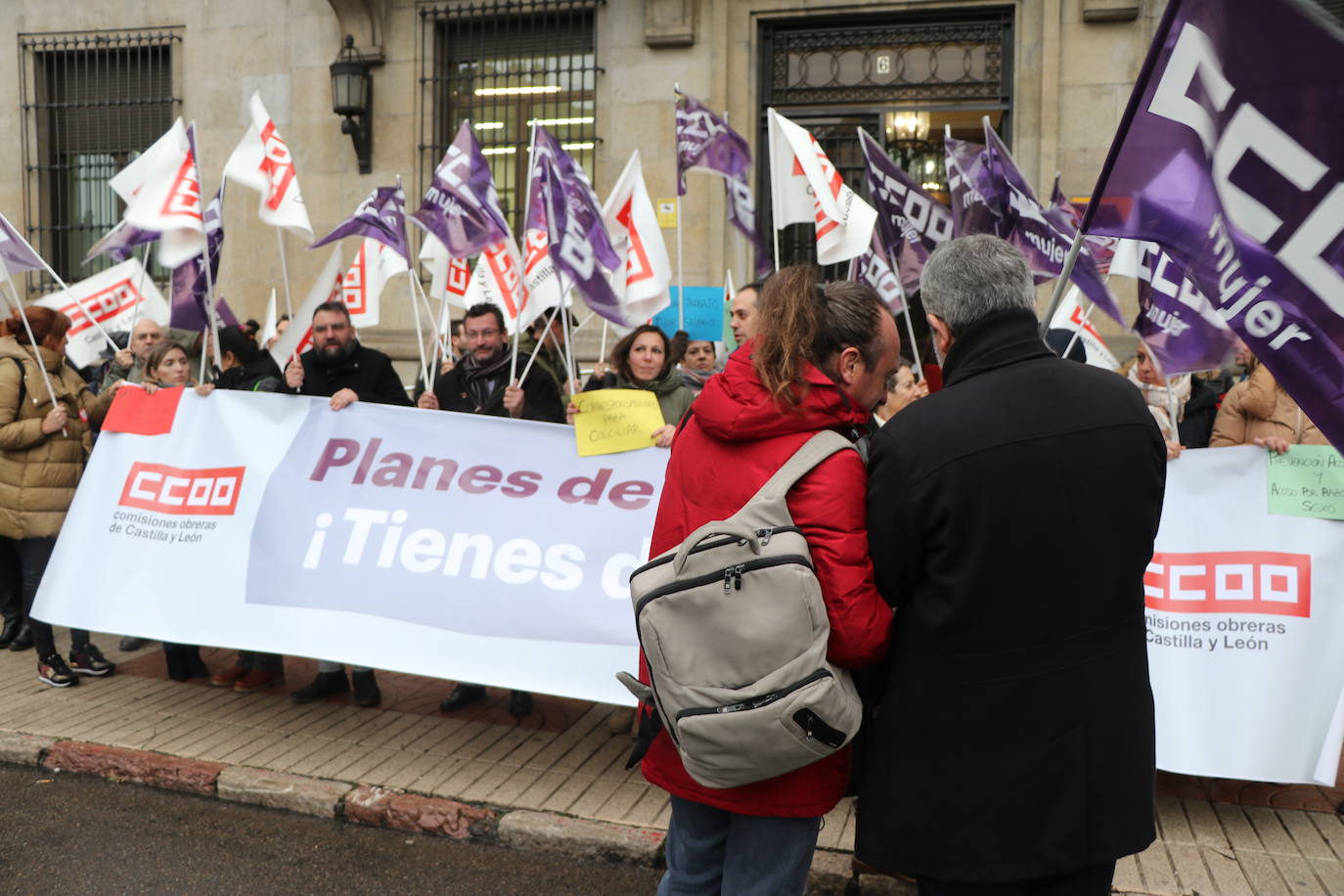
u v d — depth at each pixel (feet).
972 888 6.27
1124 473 6.18
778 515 6.39
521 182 33.14
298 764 13.55
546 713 15.84
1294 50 7.19
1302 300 7.39
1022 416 6.19
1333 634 12.16
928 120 31.19
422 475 14.52
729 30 31.30
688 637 6.37
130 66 35.94
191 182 16.85
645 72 31.58
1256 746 12.09
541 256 19.65
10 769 13.84
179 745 14.11
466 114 33.42
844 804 12.56
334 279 20.85
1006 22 30.60
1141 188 7.95
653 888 11.07
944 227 16.88
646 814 12.25
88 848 11.65
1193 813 12.47
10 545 18.98
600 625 13.30
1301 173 7.27
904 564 6.33
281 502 14.96
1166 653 12.71
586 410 14.06
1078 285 15.07
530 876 11.29
